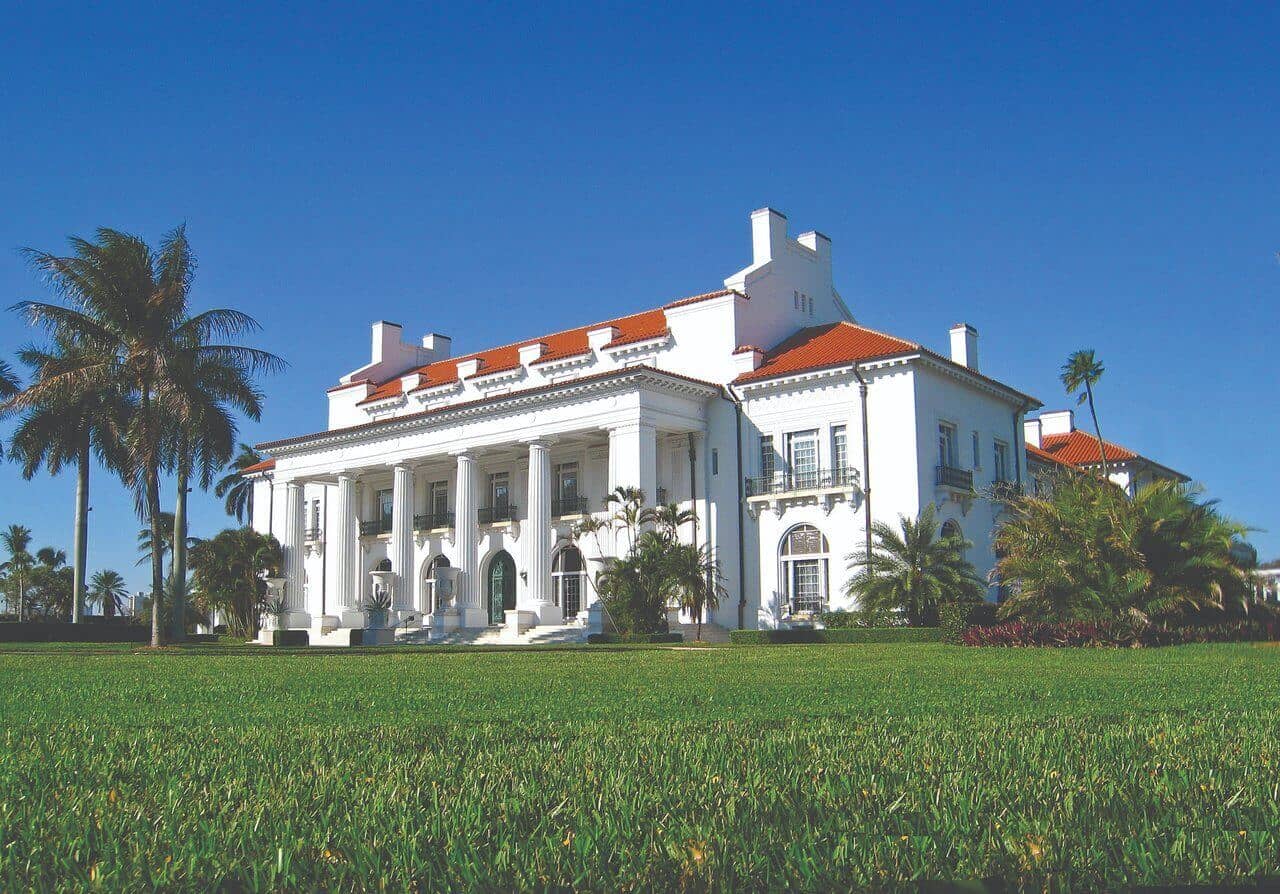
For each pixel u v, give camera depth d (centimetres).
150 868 315
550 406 3903
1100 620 2430
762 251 4209
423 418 4253
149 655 2366
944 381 3697
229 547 4972
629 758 524
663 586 3303
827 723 697
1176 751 544
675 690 1051
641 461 3641
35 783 470
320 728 700
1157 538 2464
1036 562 2558
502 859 317
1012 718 734
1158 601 2384
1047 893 286
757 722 719
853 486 3556
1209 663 1528
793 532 3728
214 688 1153
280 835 349
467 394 4625
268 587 4912
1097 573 2458
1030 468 4591
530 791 423
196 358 3375
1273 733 623
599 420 3756
